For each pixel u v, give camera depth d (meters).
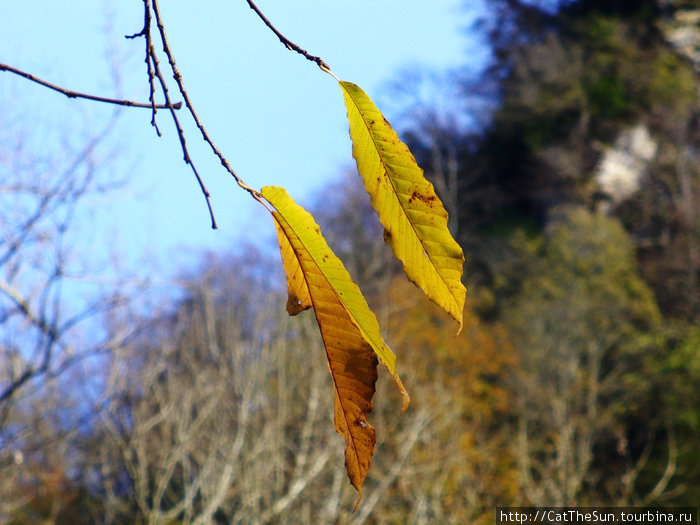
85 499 11.59
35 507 11.62
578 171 34.16
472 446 17.39
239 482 11.16
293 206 1.04
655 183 33.69
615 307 25.27
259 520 10.71
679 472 20.44
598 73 37.28
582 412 21.86
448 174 36.47
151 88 1.17
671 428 21.58
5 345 7.65
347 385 1.02
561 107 36.03
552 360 21.97
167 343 12.21
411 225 1.03
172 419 11.53
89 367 10.25
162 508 12.38
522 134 36.47
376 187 1.04
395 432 14.63
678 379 22.64
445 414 15.56
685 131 34.91
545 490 17.62
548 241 30.00
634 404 22.20
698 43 40.28
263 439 11.30
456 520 13.84
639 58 37.94
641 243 31.47
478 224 34.34
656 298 28.39
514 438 19.61
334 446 11.74
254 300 14.67
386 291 20.44
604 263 26.77
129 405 11.66
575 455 19.70
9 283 7.54
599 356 23.38
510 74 38.91
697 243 29.70
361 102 1.04
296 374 12.75
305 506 11.27
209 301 13.04
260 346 12.77
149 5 1.14
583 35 39.00
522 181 35.16
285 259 1.04
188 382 11.98
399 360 17.53
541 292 25.77
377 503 12.89
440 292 1.03
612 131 35.53
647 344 24.17
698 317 26.91
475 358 20.92
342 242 24.36
